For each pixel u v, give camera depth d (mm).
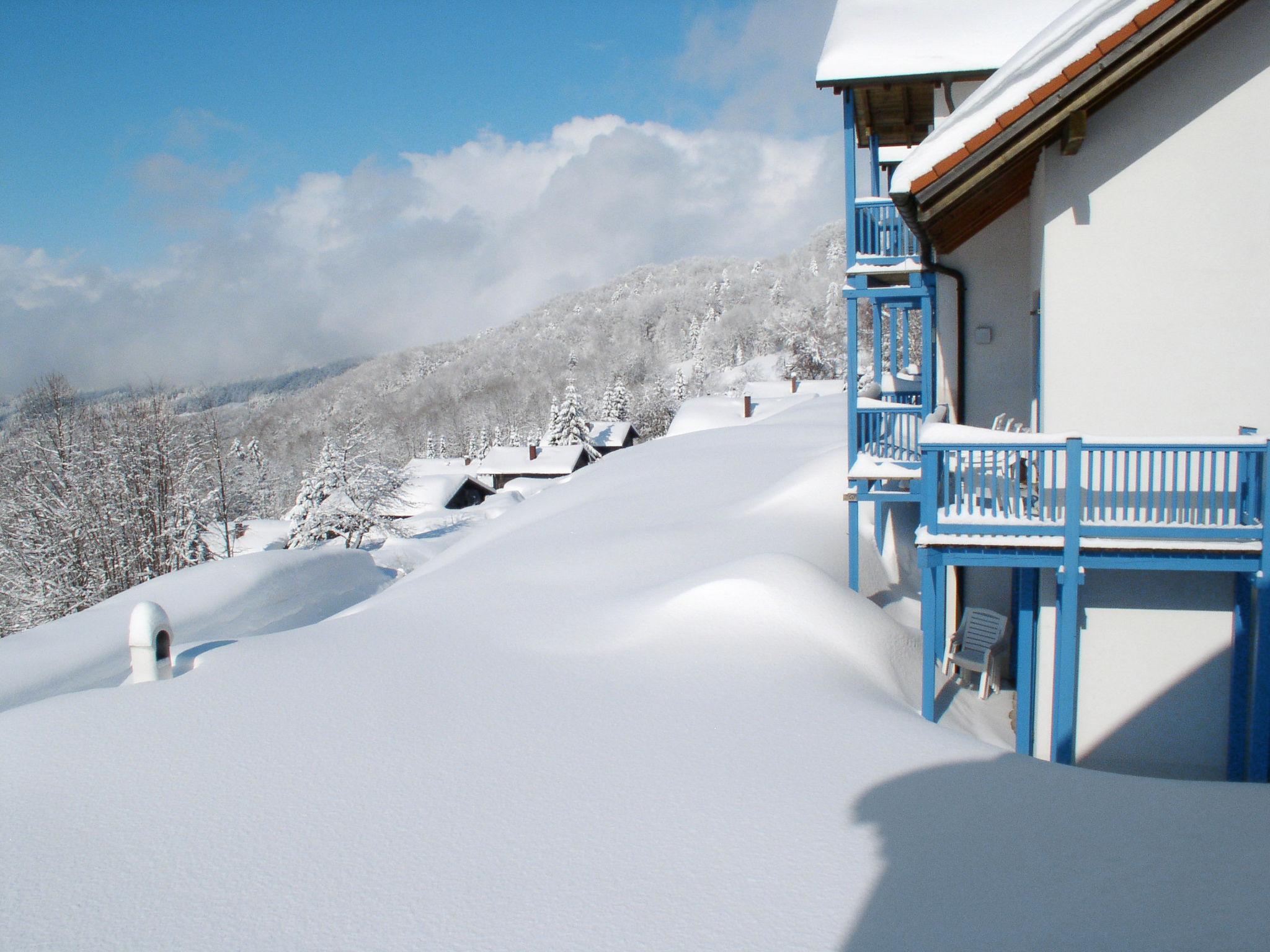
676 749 6406
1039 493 8086
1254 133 8055
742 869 4773
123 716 7145
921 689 9352
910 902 4395
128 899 4617
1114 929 4090
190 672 8445
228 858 5016
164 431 38844
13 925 4391
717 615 9117
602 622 9789
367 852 5055
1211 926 4078
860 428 12961
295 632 10359
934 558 8203
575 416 75125
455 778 6008
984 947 4004
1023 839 4996
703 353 162500
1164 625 8445
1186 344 8344
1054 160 8469
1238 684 8148
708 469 22219
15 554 35000
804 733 6648
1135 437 8164
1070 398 8633
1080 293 8531
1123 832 5051
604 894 4574
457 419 151125
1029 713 8508
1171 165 8234
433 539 41219
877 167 13523
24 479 36531
